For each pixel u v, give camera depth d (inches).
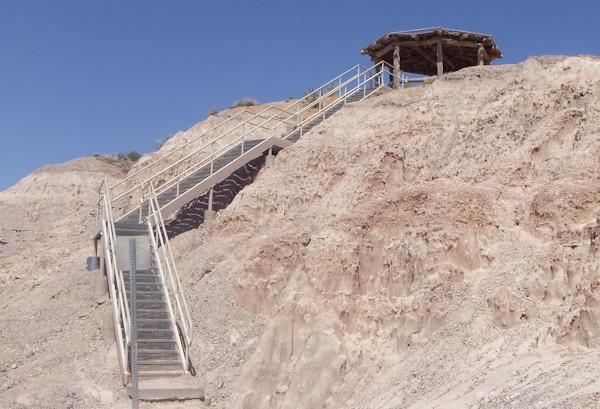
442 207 665.6
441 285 621.3
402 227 679.1
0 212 1332.4
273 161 942.4
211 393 655.8
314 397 593.9
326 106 1132.5
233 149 983.6
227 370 674.2
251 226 860.6
